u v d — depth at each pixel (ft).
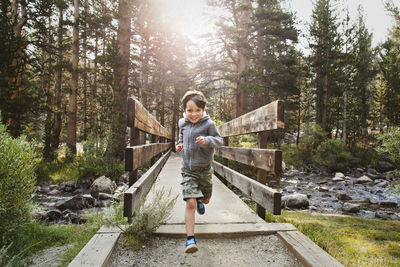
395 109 87.20
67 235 11.24
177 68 73.36
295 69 64.08
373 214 21.88
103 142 42.60
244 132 13.29
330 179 44.60
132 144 9.97
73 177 35.35
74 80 54.75
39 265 8.46
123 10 47.83
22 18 50.49
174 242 8.22
